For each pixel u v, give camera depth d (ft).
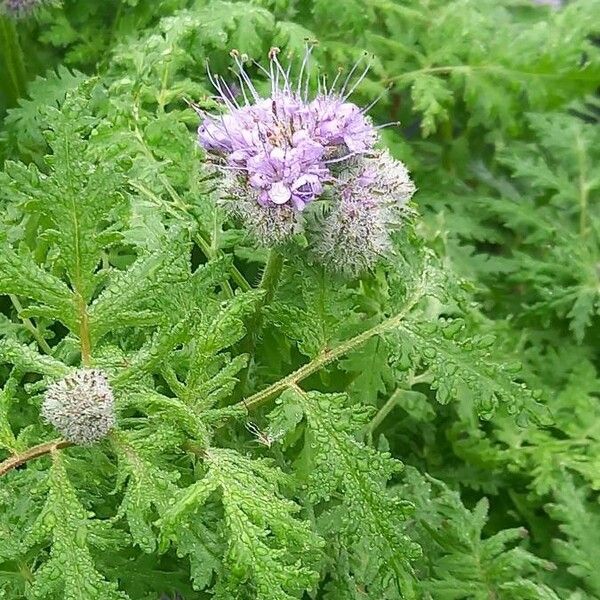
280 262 0.78
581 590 0.90
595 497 1.03
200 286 0.74
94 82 0.67
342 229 0.74
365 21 1.17
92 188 0.66
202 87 1.04
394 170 0.78
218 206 0.77
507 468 1.02
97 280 0.66
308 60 1.11
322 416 0.71
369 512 0.69
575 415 1.06
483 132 1.40
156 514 0.71
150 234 0.80
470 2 1.30
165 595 0.81
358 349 0.84
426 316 0.97
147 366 0.66
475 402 0.74
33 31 1.25
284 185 0.71
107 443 0.66
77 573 0.61
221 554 0.67
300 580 0.61
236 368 0.70
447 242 1.18
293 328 0.76
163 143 0.92
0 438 0.65
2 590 0.70
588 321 1.10
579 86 1.26
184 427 0.66
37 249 0.78
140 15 1.17
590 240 1.19
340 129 0.73
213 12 1.07
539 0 1.45
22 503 0.67
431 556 0.90
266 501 0.63
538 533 1.00
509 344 1.12
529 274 1.15
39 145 1.07
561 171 1.24
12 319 0.90
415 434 1.06
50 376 0.66
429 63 1.26
